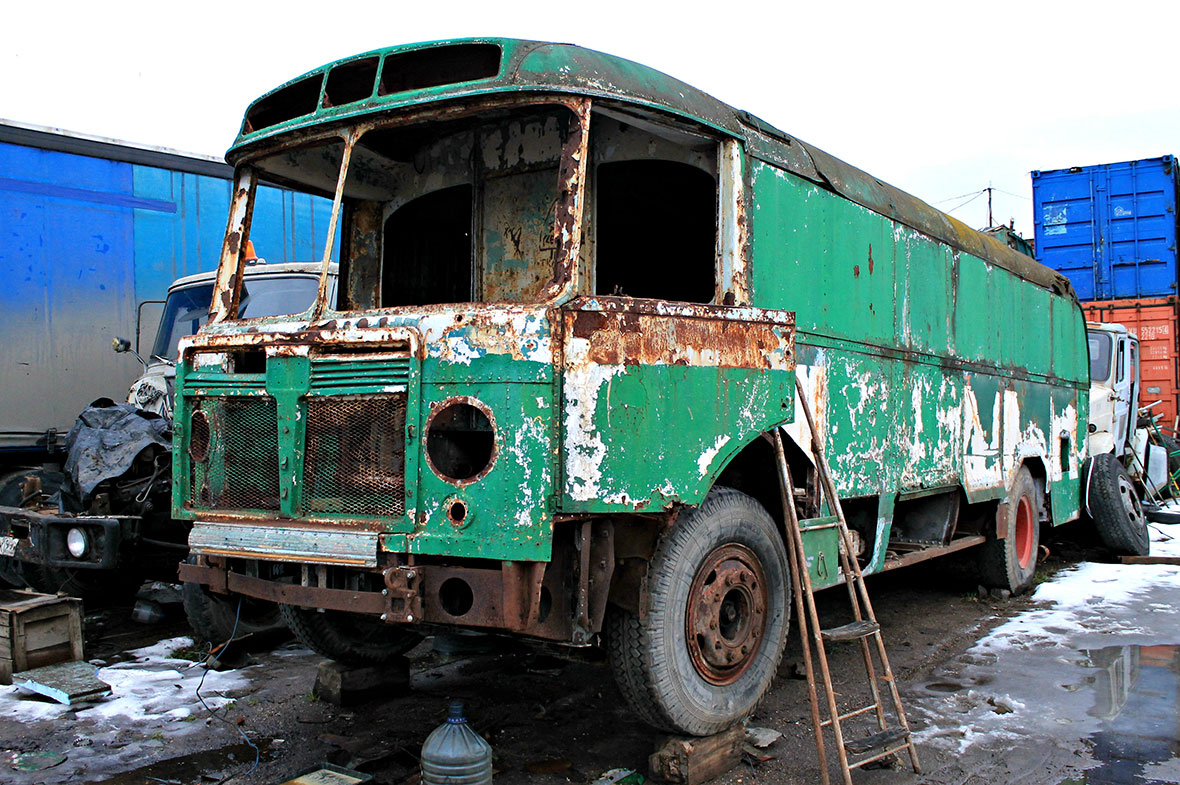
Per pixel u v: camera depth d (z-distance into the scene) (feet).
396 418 11.67
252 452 12.69
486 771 11.01
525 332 11.10
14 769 12.76
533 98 12.05
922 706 15.98
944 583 27.37
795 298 15.90
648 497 11.60
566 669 18.01
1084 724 14.98
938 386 21.49
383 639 16.16
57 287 27.84
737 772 13.08
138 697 16.05
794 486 15.90
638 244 15.49
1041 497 28.53
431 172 16.78
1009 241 35.58
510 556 10.82
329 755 13.07
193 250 30.73
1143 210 52.65
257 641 19.19
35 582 21.83
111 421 21.02
